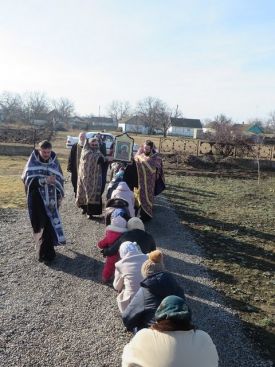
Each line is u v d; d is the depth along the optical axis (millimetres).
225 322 3836
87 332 3529
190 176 14414
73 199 8648
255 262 5633
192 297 4332
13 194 9133
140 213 7031
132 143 6996
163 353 2029
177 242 6230
